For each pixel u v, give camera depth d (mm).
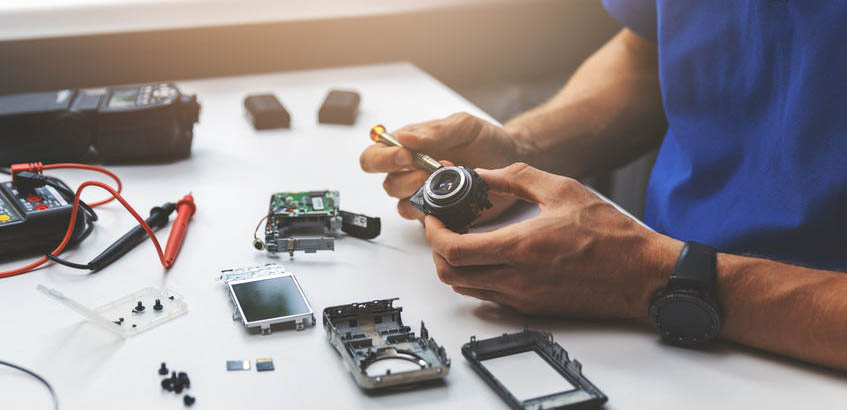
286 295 699
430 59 1751
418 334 656
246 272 745
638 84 1180
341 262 790
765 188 857
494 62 1811
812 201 788
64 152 1044
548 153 1065
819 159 785
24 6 1434
